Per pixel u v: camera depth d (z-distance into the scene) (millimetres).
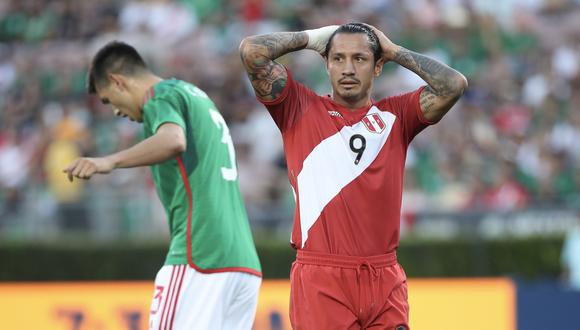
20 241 45312
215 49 63031
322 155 17922
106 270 44844
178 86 20703
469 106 57094
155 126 19406
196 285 20094
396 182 18000
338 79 17828
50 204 46219
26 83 64500
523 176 53094
